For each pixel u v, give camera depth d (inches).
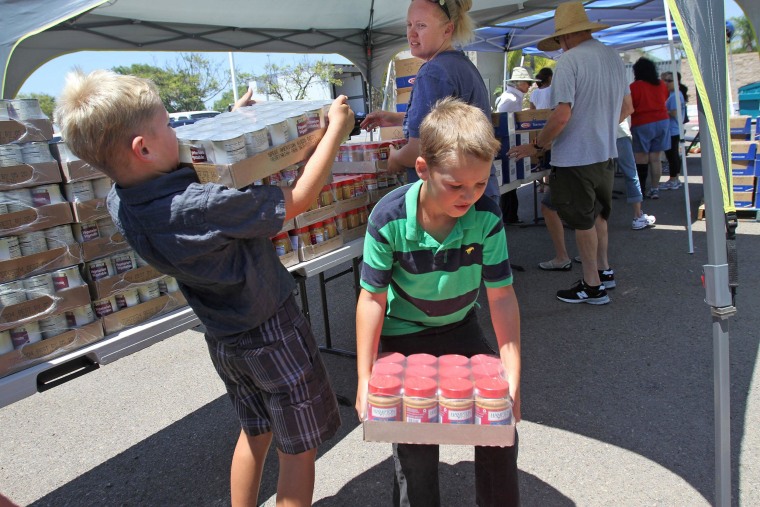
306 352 65.7
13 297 66.7
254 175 61.3
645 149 289.3
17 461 109.0
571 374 122.5
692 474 87.7
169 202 53.3
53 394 137.1
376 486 92.4
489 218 60.4
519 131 163.3
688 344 131.4
